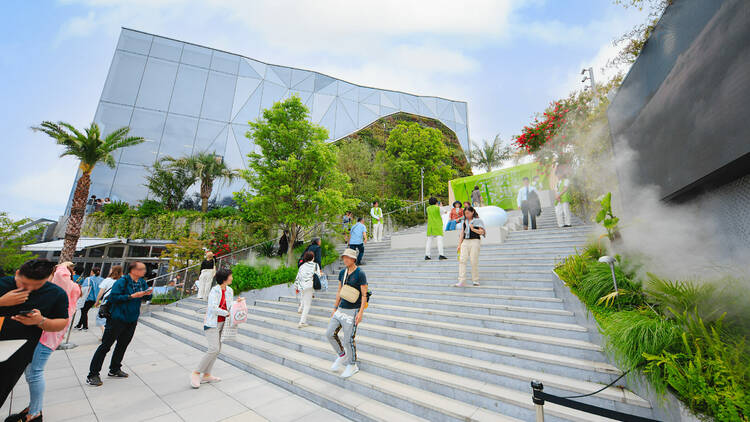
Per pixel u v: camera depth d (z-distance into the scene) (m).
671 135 3.18
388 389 3.33
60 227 17.73
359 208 17.41
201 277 9.66
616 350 2.67
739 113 2.16
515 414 2.72
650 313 2.79
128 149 21.45
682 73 2.94
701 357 2.12
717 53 2.40
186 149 23.14
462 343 3.79
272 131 10.97
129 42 24.20
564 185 7.90
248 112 26.19
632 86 4.12
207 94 25.27
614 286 3.34
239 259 10.92
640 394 2.47
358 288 3.96
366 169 24.22
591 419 2.43
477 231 5.65
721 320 2.25
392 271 7.93
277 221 11.33
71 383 4.00
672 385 2.08
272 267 10.23
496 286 5.38
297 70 30.14
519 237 8.16
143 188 20.61
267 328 6.18
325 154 11.02
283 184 10.68
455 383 3.15
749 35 2.03
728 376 1.90
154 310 9.91
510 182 14.90
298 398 3.66
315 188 11.21
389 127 32.78
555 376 3.03
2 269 13.23
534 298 4.54
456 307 4.98
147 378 4.26
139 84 23.45
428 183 25.28
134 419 3.07
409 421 2.92
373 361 3.88
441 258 7.64
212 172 19.91
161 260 16.34
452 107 38.50
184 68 25.25
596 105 7.17
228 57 27.22
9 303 2.37
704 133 2.61
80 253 16.47
